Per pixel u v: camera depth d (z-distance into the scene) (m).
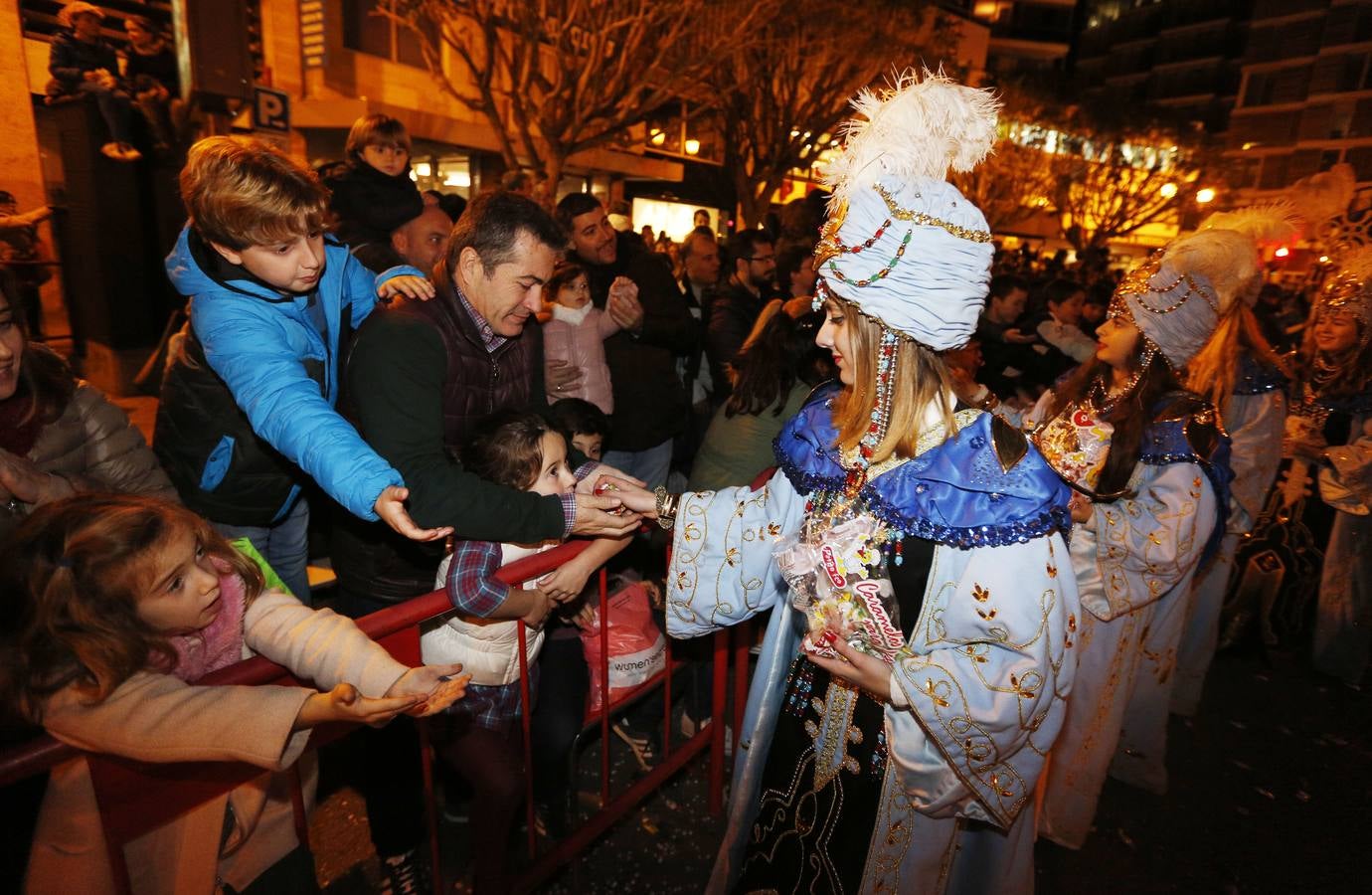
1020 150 28.39
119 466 1.69
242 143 1.46
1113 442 2.22
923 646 1.34
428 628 1.86
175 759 1.06
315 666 1.23
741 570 1.66
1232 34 47.28
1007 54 47.28
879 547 1.33
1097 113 29.20
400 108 10.49
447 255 1.76
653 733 2.73
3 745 1.11
